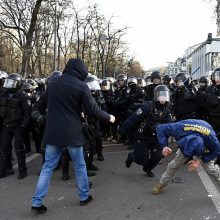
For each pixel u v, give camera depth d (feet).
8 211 17.65
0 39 100.68
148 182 22.03
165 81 32.76
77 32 118.93
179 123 17.46
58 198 19.26
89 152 23.34
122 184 21.70
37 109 19.99
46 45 111.86
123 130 22.13
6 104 23.39
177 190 20.25
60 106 16.98
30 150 31.63
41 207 17.13
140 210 17.43
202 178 22.45
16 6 86.43
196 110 27.35
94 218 16.57
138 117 21.71
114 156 29.76
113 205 18.13
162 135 17.62
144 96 32.22
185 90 27.37
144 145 22.48
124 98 34.12
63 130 16.85
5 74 29.55
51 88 17.21
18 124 23.22
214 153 17.35
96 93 25.81
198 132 16.90
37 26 93.81
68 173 22.88
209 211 17.16
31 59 106.22
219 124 24.47
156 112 21.61
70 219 16.52
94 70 132.98
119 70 162.50
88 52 130.21
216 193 19.66
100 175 23.76
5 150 23.66
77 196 19.53
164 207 17.76
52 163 17.35
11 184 22.13
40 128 25.50
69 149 17.35
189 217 16.49
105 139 37.88
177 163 18.97
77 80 17.24
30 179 23.20
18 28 86.79
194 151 16.63
